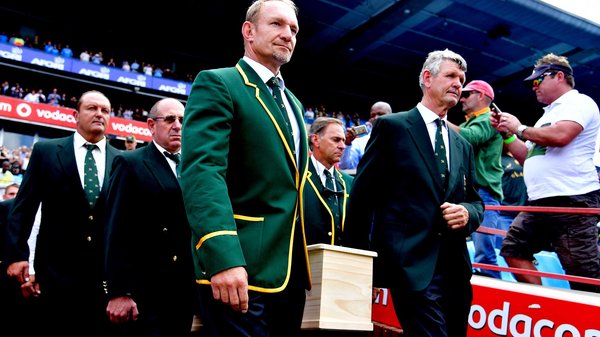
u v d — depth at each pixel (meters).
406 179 2.81
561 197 3.81
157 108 3.50
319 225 4.11
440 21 23.78
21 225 3.80
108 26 26.89
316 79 31.20
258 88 2.19
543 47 25.31
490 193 4.68
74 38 26.86
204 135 1.97
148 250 3.24
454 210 2.71
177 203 3.34
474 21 23.55
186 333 3.21
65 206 3.77
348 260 2.69
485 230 4.53
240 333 1.89
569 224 3.72
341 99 32.88
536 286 3.71
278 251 2.01
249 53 2.32
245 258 1.96
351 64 29.67
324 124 4.39
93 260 3.71
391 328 4.33
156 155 3.45
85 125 3.96
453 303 2.78
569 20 22.61
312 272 2.67
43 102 22.73
